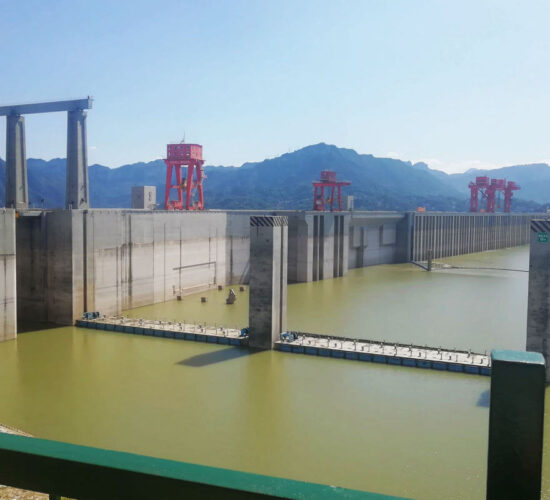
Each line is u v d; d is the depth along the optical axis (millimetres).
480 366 54812
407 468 35250
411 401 47219
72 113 79875
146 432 40250
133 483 3781
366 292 105625
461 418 43500
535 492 3590
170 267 95812
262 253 62406
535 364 3525
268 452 37250
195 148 118125
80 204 80562
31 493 17297
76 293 75438
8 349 63125
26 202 83875
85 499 3855
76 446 4055
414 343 67312
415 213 165625
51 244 75812
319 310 86875
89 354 61125
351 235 144125
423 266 152000
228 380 52281
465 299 98062
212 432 40438
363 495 3500
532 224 50219
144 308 88250
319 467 35250
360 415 43906
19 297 78875
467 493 32312
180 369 55688
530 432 3572
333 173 147625
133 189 122750
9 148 82250
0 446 4059
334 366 57219
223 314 83938
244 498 3574
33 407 45125
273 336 63250
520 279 127375
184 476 3650
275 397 47844
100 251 79312
